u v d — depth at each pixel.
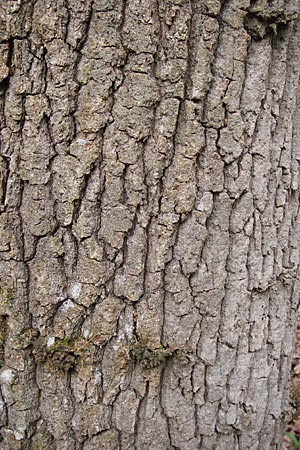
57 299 1.10
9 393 1.13
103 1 1.01
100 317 1.11
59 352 1.11
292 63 1.12
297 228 1.20
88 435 1.15
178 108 1.06
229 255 1.13
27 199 1.08
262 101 1.10
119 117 1.05
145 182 1.07
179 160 1.07
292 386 1.62
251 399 1.22
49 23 1.02
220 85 1.06
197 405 1.18
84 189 1.07
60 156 1.06
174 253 1.11
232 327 1.16
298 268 1.22
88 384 1.13
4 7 1.02
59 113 1.05
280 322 1.22
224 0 1.05
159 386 1.15
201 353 1.15
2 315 1.11
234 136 1.09
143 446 1.18
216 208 1.11
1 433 1.16
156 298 1.12
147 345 1.13
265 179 1.13
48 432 1.15
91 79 1.04
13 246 1.08
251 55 1.08
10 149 1.06
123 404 1.15
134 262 1.10
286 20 1.07
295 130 1.16
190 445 1.19
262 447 1.26
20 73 1.04
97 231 1.08
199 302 1.13
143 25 1.03
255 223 1.14
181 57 1.04
